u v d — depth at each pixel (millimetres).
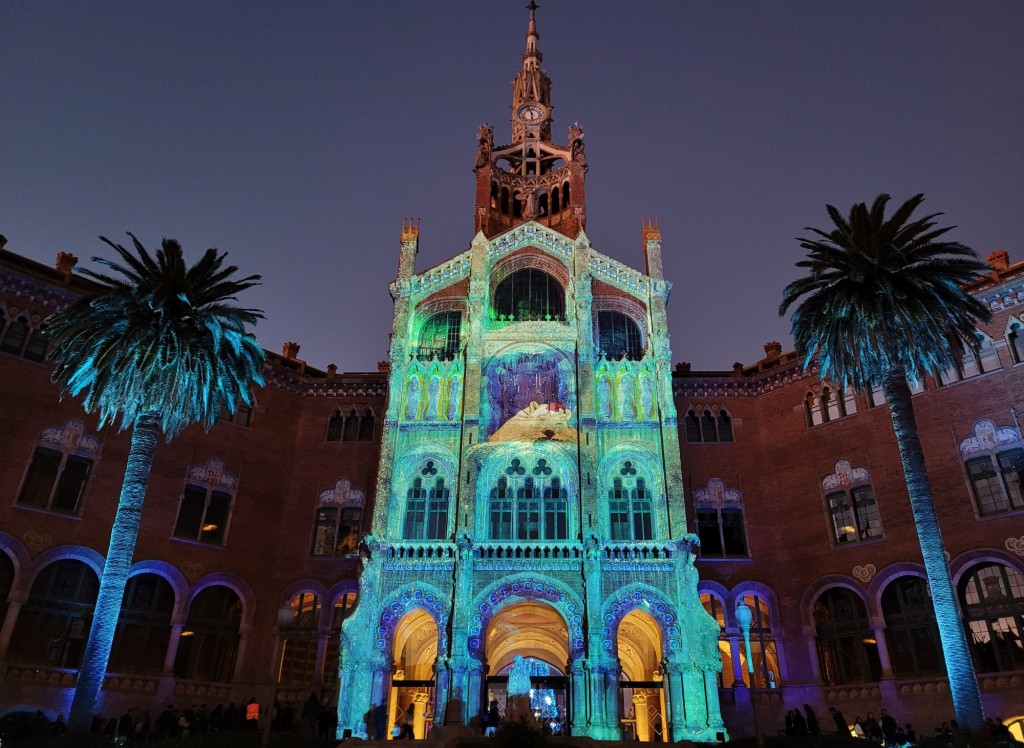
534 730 25781
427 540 39938
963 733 27750
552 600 37875
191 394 34906
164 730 35156
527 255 49125
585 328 44938
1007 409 38969
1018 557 36594
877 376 35125
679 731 35125
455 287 48094
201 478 45656
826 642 42656
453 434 42875
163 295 33844
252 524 46875
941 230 33875
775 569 45438
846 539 43438
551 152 60000
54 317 33188
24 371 40531
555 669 52219
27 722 35500
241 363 36219
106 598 30000
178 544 43438
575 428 42719
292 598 46531
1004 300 40375
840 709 40625
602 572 38562
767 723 41625
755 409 49938
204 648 43156
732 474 48219
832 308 34250
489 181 56500
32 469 39688
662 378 43719
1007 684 35406
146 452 32438
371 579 38844
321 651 44625
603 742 29656
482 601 38062
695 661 36281
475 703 35688
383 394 51625
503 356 45375
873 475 43156
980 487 39031
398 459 42312
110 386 32406
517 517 40656
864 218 35156
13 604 37062
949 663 28906
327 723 35938
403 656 45219
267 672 44469
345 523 48281
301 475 49625
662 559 38719
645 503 41156
